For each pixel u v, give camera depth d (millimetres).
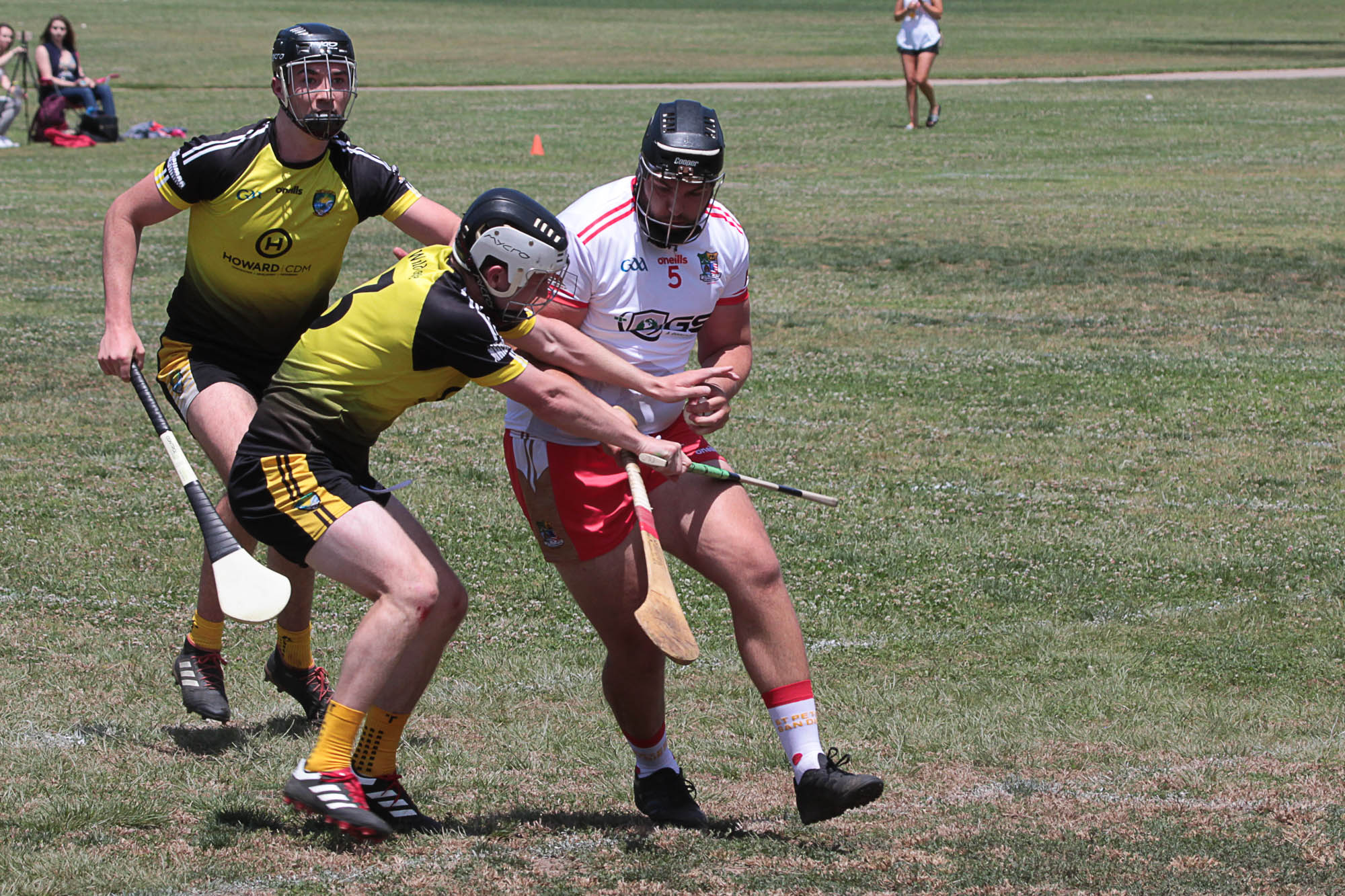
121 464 31391
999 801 16578
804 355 42125
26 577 24375
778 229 61906
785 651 15539
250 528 15148
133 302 47219
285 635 18922
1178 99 109250
